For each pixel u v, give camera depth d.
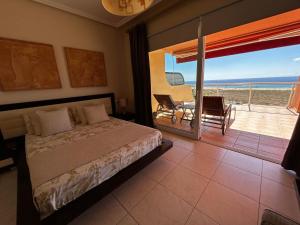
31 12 2.23
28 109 2.33
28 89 2.31
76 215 1.16
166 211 1.34
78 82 2.88
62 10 2.54
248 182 1.64
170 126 3.39
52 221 1.04
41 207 1.01
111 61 3.46
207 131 3.09
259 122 3.37
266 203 1.36
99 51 3.18
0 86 2.08
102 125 2.49
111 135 2.00
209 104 2.84
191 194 1.51
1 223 1.29
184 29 2.34
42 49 2.36
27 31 2.22
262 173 1.77
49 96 2.57
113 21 3.21
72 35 2.73
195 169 1.91
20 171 1.49
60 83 2.63
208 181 1.69
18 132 2.27
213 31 2.02
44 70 2.42
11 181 1.83
